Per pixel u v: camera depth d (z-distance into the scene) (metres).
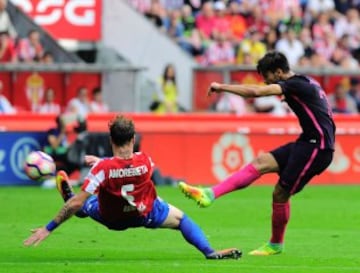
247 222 29.72
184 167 43.09
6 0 47.22
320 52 56.72
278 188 22.22
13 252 22.80
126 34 50.94
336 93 50.75
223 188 22.09
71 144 41.00
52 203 34.47
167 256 22.17
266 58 22.12
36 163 22.00
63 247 23.73
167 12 54.78
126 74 47.66
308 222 29.80
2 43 47.03
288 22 56.72
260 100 50.00
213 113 48.09
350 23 59.00
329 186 43.22
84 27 48.97
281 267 20.42
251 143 43.69
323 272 19.83
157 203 20.73
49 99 46.97
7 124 41.66
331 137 22.09
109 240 25.09
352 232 27.34
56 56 48.28
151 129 42.78
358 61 58.06
